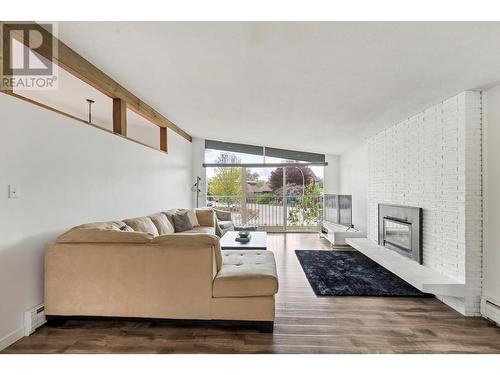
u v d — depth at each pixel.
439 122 3.17
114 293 2.37
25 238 2.27
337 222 6.56
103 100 4.95
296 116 4.55
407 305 2.90
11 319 2.13
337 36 2.05
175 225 4.91
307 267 4.27
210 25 2.15
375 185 4.91
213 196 8.13
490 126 2.66
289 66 2.68
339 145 6.59
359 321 2.54
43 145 2.46
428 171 3.37
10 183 2.12
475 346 2.14
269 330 2.32
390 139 4.36
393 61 2.30
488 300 2.62
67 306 2.37
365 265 4.39
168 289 2.35
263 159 8.10
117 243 2.39
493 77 2.43
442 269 3.09
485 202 2.70
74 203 2.89
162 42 2.49
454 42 1.94
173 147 6.17
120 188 3.84
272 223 8.19
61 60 2.61
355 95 3.22
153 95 4.20
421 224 3.45
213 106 4.56
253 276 2.33
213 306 2.33
